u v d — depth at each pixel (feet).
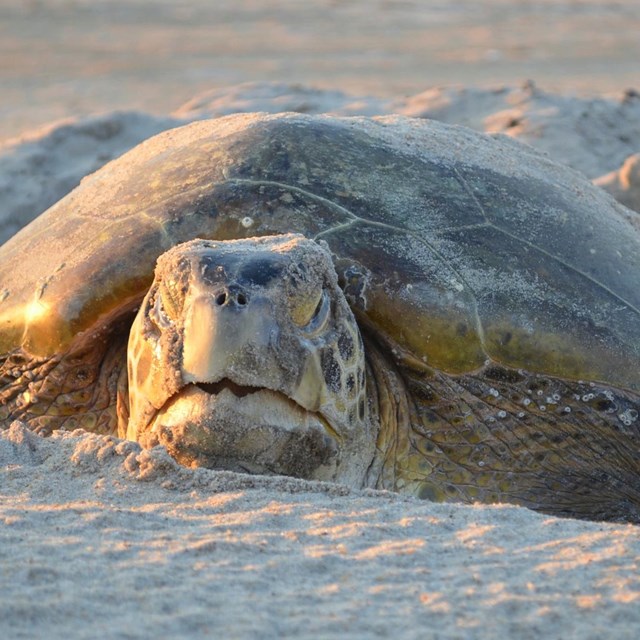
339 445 45.19
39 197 108.27
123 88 205.57
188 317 40.63
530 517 37.45
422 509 37.81
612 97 130.52
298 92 131.64
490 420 49.78
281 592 30.42
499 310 49.57
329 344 43.34
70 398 52.31
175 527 35.22
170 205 52.13
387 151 55.93
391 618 29.19
